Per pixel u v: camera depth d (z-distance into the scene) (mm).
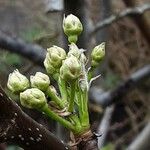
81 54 168
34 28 708
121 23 813
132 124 812
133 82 434
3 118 147
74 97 160
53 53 172
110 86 736
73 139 159
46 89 161
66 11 291
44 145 153
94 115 423
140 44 850
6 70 530
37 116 378
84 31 300
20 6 777
